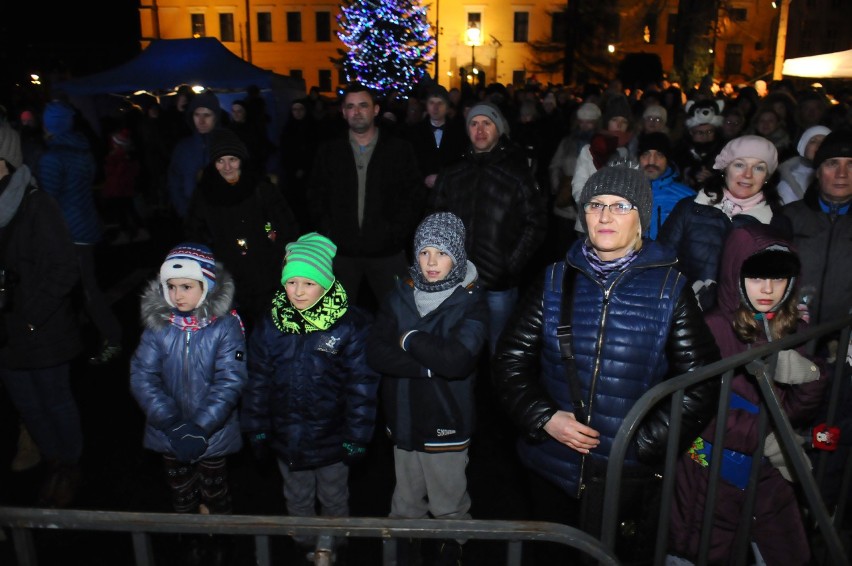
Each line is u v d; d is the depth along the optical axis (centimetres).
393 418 302
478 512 366
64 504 362
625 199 233
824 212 346
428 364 283
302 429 301
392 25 2941
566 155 664
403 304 301
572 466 246
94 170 520
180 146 561
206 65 1248
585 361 239
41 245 329
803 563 260
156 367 307
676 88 1186
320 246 296
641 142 460
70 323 351
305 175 1022
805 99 757
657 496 242
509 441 445
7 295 327
